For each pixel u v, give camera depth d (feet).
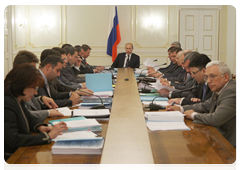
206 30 26.55
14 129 5.02
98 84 9.84
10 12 19.76
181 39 26.45
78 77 13.83
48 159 4.28
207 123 6.07
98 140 4.81
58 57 8.14
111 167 3.73
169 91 9.19
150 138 5.24
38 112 6.47
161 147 4.80
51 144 4.92
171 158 4.34
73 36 25.90
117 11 25.66
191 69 8.32
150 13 25.77
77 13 25.68
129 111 6.74
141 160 3.94
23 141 4.83
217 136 5.34
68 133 5.28
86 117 6.50
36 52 25.76
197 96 9.41
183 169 3.96
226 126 6.25
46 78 8.13
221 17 26.89
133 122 5.76
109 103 7.90
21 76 5.14
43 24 25.44
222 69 6.31
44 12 25.41
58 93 9.12
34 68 5.29
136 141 4.67
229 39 26.91
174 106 7.09
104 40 26.04
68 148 4.45
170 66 17.65
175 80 13.44
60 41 25.80
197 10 26.20
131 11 25.70
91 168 3.97
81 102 8.43
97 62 26.32
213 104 6.73
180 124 6.03
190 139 5.18
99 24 25.85
